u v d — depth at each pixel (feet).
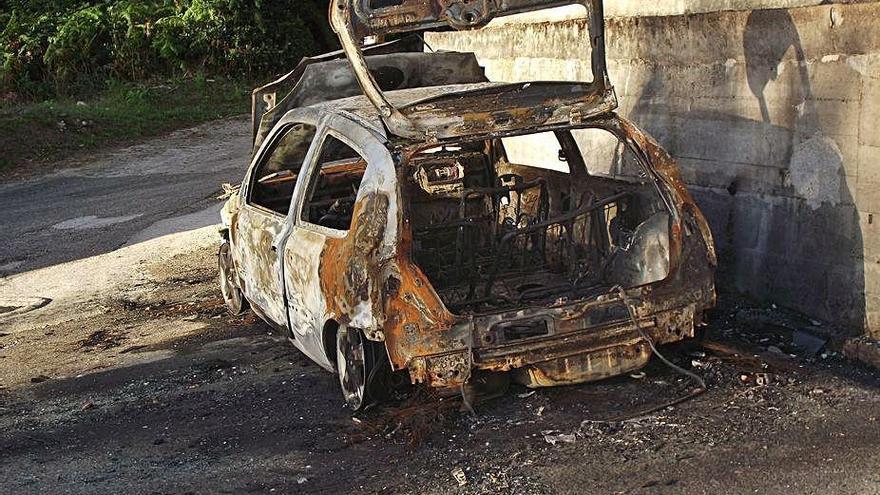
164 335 27.22
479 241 24.35
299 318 20.86
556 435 17.56
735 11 23.26
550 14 31.99
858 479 15.14
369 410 19.49
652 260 19.71
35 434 20.59
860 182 20.47
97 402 22.26
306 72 26.20
